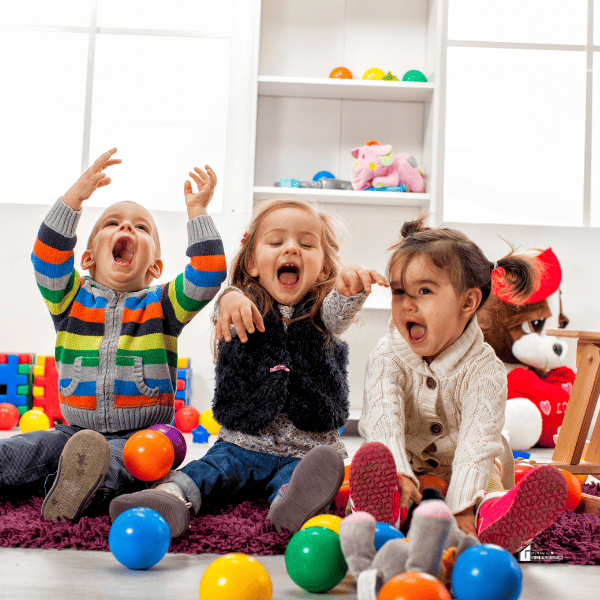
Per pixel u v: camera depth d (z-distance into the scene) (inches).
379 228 114.5
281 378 46.5
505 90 117.2
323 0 117.3
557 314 102.3
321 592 29.3
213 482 42.9
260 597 25.5
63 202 49.4
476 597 24.4
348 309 46.8
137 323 51.1
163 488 40.4
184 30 114.0
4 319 106.4
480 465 37.6
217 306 48.7
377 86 108.4
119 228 53.0
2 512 40.6
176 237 109.8
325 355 48.3
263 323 48.5
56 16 114.0
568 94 117.0
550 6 117.3
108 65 113.9
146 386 49.4
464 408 41.2
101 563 32.3
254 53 107.7
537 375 100.3
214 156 115.3
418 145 116.4
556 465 56.9
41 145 113.4
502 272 47.8
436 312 39.4
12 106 113.2
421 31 117.6
